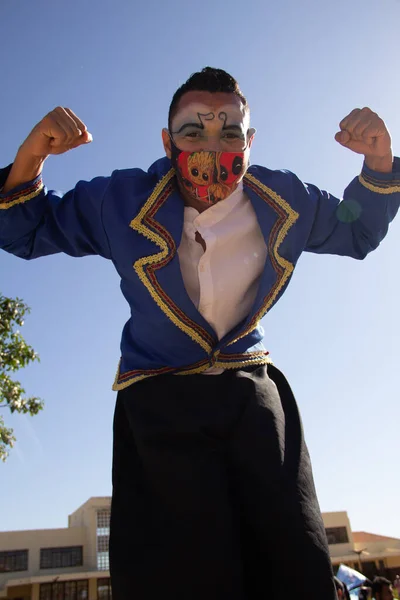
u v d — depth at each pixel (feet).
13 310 31.81
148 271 7.32
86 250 7.95
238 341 7.68
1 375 31.63
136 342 7.77
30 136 7.02
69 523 115.03
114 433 7.47
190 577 6.11
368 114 7.54
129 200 7.56
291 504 6.48
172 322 7.32
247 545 6.55
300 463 6.89
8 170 7.38
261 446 6.84
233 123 7.47
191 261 7.55
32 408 32.45
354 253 8.61
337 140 7.72
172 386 7.20
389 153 7.83
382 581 27.25
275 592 6.23
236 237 7.64
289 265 7.79
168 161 8.03
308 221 8.07
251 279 7.73
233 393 7.18
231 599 6.01
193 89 7.57
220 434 6.94
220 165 7.27
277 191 7.91
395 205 8.21
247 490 6.68
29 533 94.48
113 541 6.62
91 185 7.80
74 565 94.27
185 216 7.67
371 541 113.91
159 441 6.84
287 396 7.79
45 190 7.70
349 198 8.24
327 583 6.13
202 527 6.30
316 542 6.34
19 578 90.89
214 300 7.52
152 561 6.28
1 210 7.31
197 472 6.57
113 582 6.45
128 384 7.46
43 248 7.82
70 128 6.94
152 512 6.59
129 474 7.03
